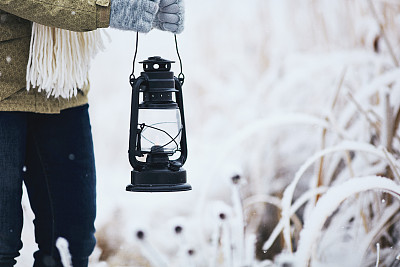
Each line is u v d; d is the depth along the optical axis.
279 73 5.11
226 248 2.90
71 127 2.72
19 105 2.48
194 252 3.03
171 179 2.34
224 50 6.08
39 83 2.48
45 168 2.71
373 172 3.72
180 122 2.45
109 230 4.35
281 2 5.70
